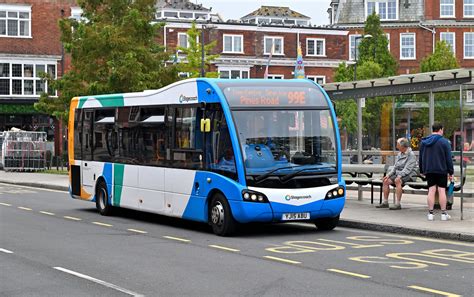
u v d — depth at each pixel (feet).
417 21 253.65
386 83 69.26
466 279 35.01
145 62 125.80
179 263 40.47
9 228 58.34
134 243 49.19
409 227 52.26
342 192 53.16
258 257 42.47
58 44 190.19
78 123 74.02
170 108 58.95
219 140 52.70
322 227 55.98
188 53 182.60
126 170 65.16
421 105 77.66
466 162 63.00
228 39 222.28
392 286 33.37
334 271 37.42
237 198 50.57
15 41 186.80
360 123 81.35
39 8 188.75
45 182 114.62
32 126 185.68
